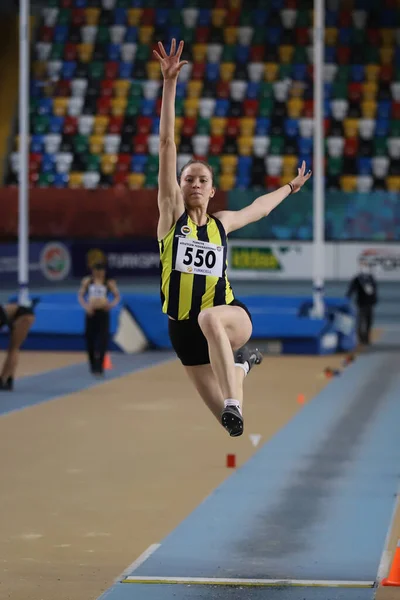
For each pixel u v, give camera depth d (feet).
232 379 35.58
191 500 50.67
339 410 81.35
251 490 52.85
